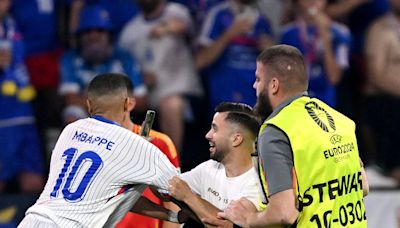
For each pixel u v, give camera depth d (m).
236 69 29.83
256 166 16.36
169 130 29.52
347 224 15.91
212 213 16.50
